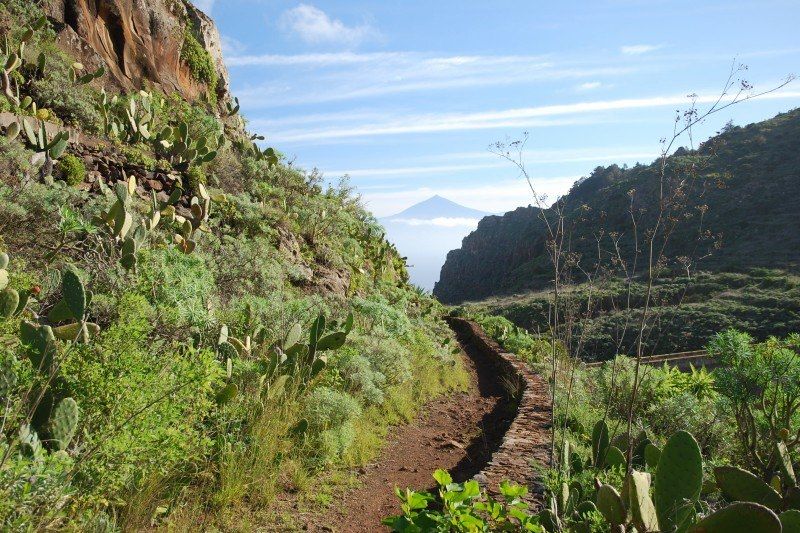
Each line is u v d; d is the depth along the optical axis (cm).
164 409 367
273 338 714
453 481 582
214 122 1650
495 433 799
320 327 679
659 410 744
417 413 877
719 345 539
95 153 1144
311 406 604
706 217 5909
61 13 1538
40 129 962
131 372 373
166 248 768
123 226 686
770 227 5409
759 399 537
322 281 1311
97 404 359
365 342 900
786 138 6769
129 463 342
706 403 784
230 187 1405
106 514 336
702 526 279
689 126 341
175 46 1928
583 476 452
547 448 615
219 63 2283
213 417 483
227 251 1015
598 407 783
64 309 451
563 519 377
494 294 8356
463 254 17988
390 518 312
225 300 853
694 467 318
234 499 432
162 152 1312
